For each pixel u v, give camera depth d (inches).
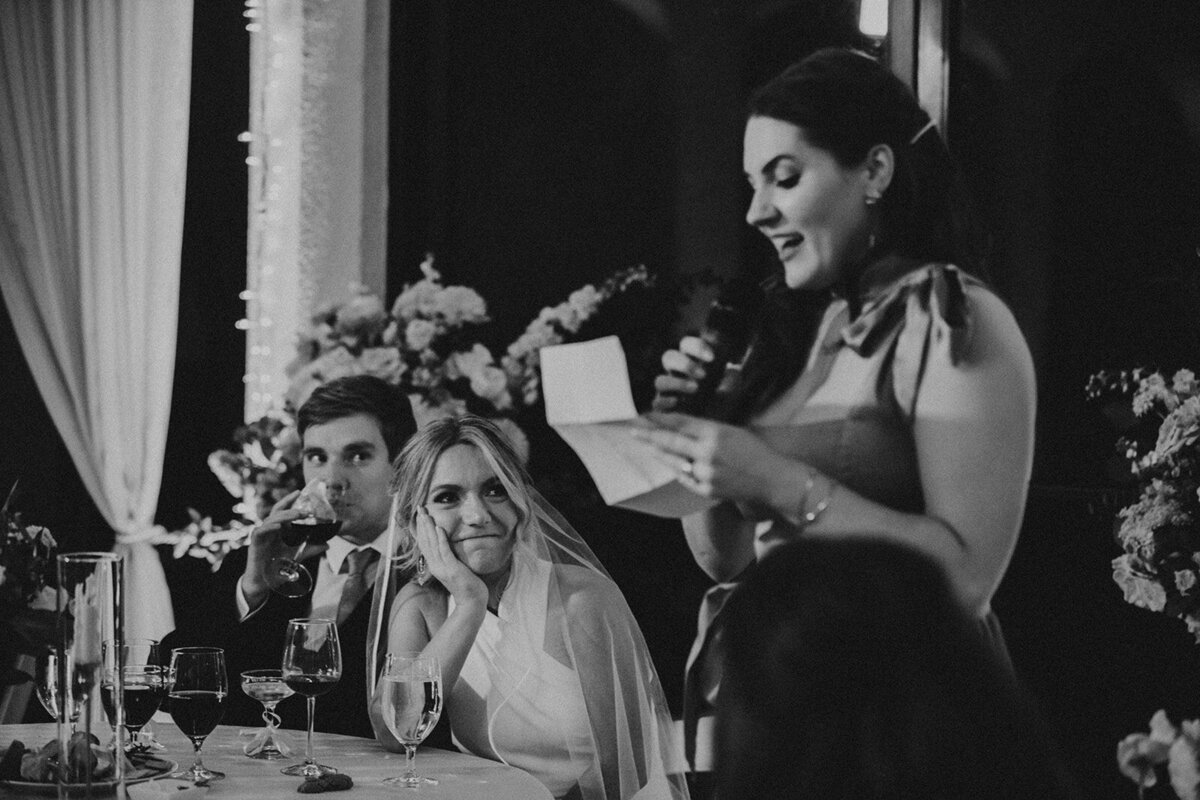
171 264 220.2
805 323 159.2
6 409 220.5
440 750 116.6
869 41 165.8
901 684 40.3
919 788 39.8
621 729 127.8
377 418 148.6
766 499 155.7
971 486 147.2
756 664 40.9
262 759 111.6
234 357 223.3
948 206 151.8
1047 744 42.0
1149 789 138.9
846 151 155.4
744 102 180.5
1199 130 142.6
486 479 129.0
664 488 162.2
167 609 214.8
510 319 204.8
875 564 41.6
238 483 194.4
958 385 147.6
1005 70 154.7
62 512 220.5
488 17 209.0
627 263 193.0
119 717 88.9
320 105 219.0
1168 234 143.8
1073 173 149.6
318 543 142.2
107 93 219.5
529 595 129.1
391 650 130.4
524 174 205.5
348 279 217.8
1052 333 148.2
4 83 219.0
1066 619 143.7
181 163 221.5
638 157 192.2
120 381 218.5
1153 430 138.9
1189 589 129.0
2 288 219.1
